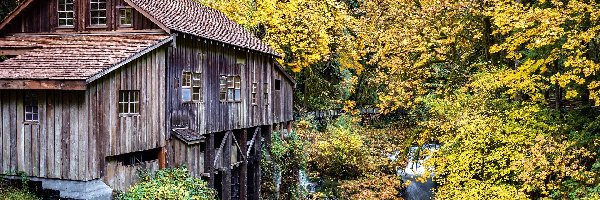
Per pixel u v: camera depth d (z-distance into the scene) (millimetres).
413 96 16562
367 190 18094
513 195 11289
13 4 19453
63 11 14305
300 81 29672
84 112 11273
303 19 25516
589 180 10844
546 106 13617
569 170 10812
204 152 15961
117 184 12312
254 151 19422
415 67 16266
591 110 13047
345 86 29953
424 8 16078
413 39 15883
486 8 13648
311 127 25781
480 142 12320
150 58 13070
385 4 18906
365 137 22906
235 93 17812
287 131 23141
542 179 11164
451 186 12492
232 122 17469
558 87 13328
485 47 16219
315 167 22391
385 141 21859
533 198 12141
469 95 14633
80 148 11367
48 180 11797
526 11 11828
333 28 27359
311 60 25906
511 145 12062
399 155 19500
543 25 10766
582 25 12055
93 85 11375
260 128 19766
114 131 11977
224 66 16953
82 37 13852
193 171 15180
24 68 11453
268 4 25109
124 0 13539
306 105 28859
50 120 11648
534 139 11766
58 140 11578
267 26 25719
